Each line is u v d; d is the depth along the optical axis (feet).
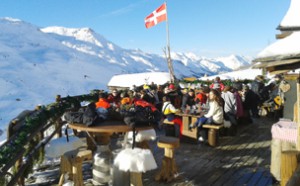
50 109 19.06
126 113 14.62
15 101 417.69
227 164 19.27
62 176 15.56
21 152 13.60
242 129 31.01
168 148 16.26
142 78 96.02
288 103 21.29
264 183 15.97
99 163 15.69
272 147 16.30
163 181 16.34
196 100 31.48
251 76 99.30
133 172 13.75
